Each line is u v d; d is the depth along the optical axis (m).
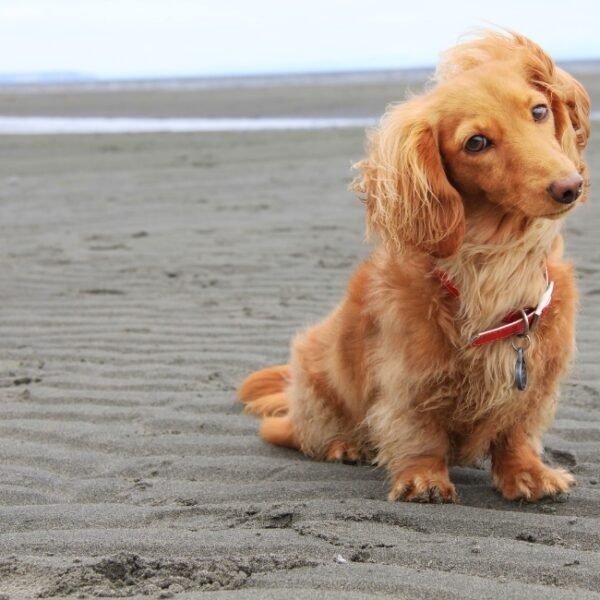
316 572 0.88
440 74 1.06
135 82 21.50
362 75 18.52
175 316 1.64
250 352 1.47
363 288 1.11
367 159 1.03
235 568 0.88
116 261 2.07
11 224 2.55
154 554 0.92
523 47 1.04
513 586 0.85
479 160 0.97
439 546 0.92
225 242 2.23
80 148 4.37
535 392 1.03
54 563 0.90
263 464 1.12
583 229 2.20
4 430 1.20
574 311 1.04
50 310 1.69
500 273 1.00
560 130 1.02
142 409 1.26
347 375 1.12
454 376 1.01
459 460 1.09
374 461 1.10
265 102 8.16
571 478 1.06
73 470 1.11
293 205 2.71
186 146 4.34
